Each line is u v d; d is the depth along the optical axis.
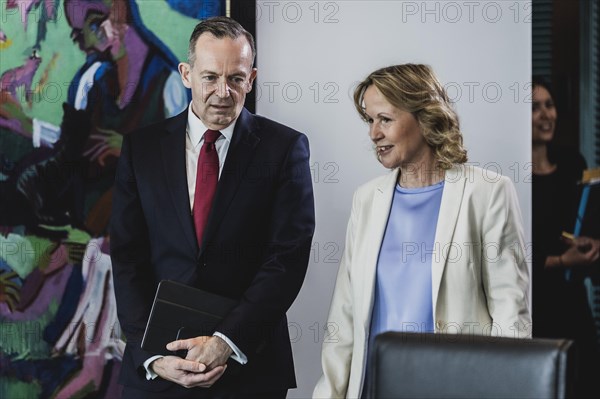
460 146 4.18
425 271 4.11
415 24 5.30
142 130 4.66
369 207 4.32
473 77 5.25
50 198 5.23
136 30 5.29
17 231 5.22
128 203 4.52
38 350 5.20
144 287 4.43
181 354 4.22
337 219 5.34
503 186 4.14
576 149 5.03
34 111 5.25
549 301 5.01
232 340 4.19
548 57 5.09
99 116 5.27
